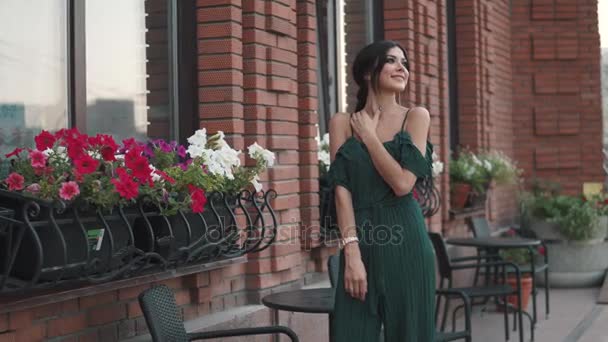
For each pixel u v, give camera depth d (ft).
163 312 12.31
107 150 11.54
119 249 11.69
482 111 35.60
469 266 24.41
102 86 15.06
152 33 16.35
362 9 26.11
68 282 10.84
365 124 11.88
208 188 13.19
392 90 12.21
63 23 14.26
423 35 27.78
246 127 17.24
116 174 11.62
